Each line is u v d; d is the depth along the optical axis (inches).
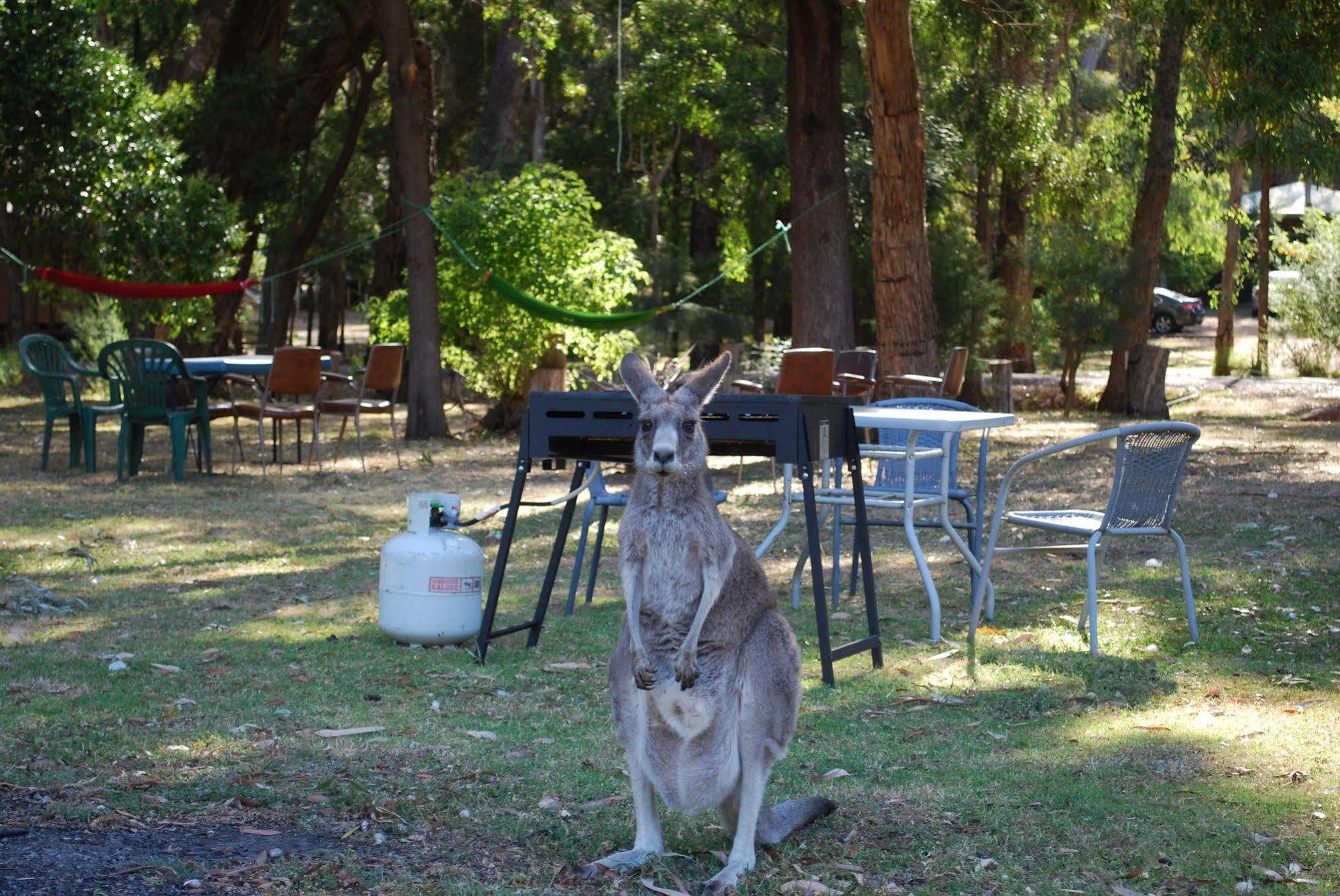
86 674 241.3
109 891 144.4
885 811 179.3
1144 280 869.2
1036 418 835.4
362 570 352.2
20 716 213.2
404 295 752.3
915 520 435.8
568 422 259.9
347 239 1354.6
